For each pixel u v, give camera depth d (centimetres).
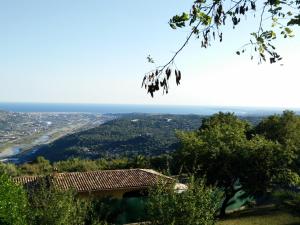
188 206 1695
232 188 3444
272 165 3325
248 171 3341
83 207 1902
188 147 3512
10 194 1619
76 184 3375
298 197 3275
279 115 6144
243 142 3506
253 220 3038
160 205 1717
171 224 1605
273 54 647
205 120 7012
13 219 1570
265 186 3369
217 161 3369
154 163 5900
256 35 645
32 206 1730
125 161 6225
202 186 1792
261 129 6131
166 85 566
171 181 1855
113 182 3509
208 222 1742
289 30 631
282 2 603
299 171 3694
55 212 1639
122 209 3080
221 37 588
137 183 3525
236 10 587
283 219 3012
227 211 3725
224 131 3812
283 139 5591
